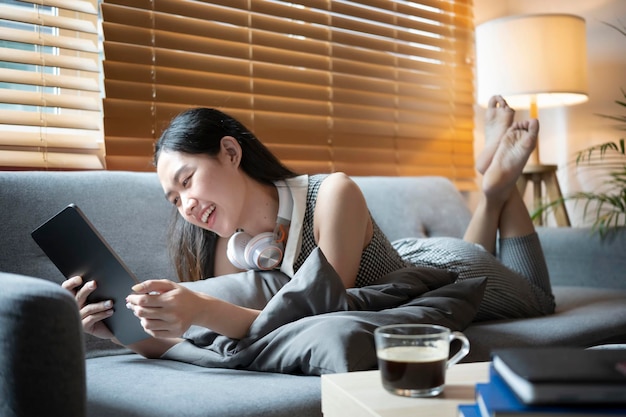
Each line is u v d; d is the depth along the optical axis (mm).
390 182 2363
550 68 2705
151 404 1066
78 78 2066
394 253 1692
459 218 2400
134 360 1462
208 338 1383
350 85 2717
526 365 675
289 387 1131
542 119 3336
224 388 1132
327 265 1313
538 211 2902
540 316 1876
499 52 2766
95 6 2117
